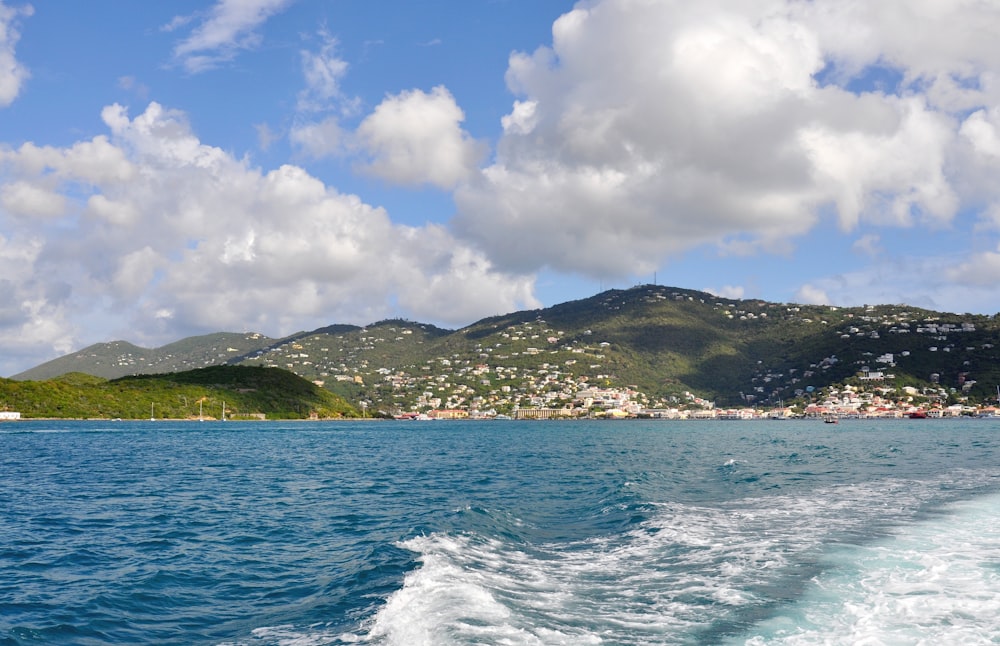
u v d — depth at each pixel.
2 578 18.25
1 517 29.83
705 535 22.06
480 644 11.42
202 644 12.83
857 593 14.19
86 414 191.00
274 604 15.43
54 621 14.38
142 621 14.39
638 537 22.36
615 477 45.81
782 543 20.16
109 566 19.75
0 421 177.50
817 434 134.12
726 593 14.60
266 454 79.75
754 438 118.94
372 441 118.81
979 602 13.34
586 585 15.79
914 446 83.31
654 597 14.52
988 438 106.38
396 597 14.61
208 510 31.92
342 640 12.20
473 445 104.06
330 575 18.03
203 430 161.25
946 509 26.92
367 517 29.09
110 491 40.56
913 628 11.84
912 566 16.61
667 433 155.50
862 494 33.06
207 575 18.47
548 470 54.41
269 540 23.88
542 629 12.27
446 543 21.06
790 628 12.05
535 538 22.97
